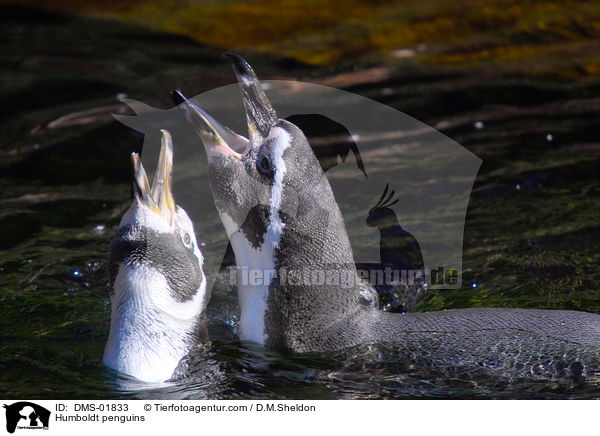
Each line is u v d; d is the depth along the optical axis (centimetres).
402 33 4125
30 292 2142
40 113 3294
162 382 1722
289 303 1847
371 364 1755
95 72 3669
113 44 4012
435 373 1708
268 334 1869
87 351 1867
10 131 3150
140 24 4281
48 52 3906
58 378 1750
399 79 3603
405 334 1819
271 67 3728
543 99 3400
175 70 3684
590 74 3631
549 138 3038
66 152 2983
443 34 4119
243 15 4353
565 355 1705
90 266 2280
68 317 2027
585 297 2062
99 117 3225
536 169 2808
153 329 1739
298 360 1802
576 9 4325
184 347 1780
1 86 3519
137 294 1733
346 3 4516
